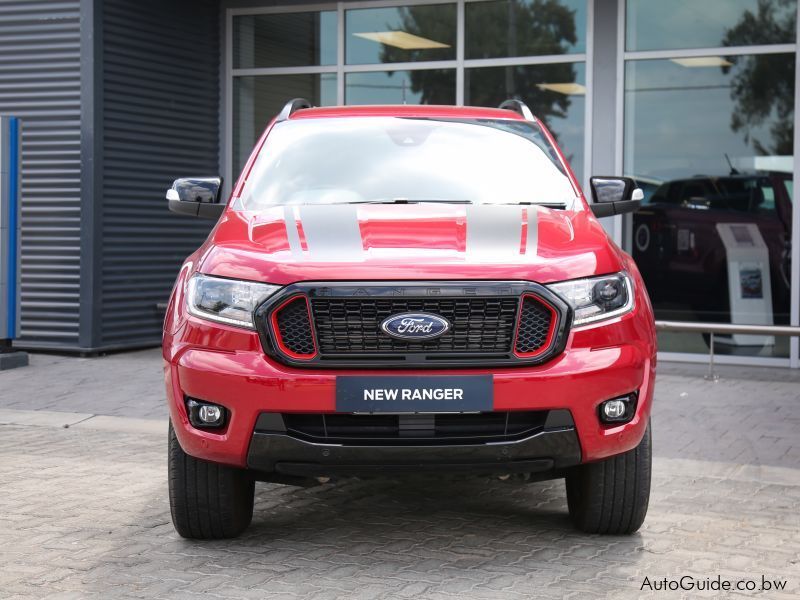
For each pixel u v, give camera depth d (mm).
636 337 4184
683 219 10180
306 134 5426
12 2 10562
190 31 11531
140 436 6957
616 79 10344
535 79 10758
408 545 4535
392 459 3994
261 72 11883
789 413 7605
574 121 10609
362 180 5043
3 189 9656
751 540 4621
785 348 9930
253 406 3988
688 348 10211
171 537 4652
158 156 11172
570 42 10586
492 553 4410
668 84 10195
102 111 10453
